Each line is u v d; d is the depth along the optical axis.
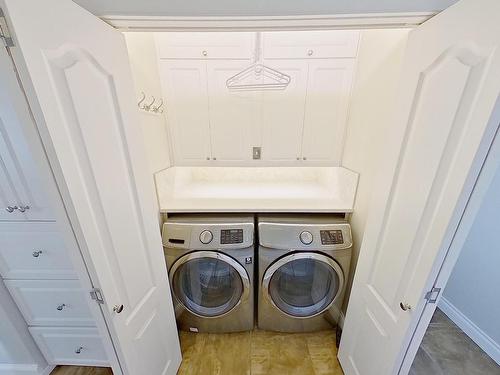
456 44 0.69
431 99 0.79
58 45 0.63
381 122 1.26
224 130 1.77
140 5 0.81
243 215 1.70
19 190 1.01
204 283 1.67
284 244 1.49
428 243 0.79
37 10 0.57
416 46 0.86
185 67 1.62
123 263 0.93
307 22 0.86
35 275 1.19
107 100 0.84
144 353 1.09
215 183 2.19
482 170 0.64
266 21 0.86
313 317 1.70
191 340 1.75
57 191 0.67
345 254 1.52
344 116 1.71
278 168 2.27
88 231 0.75
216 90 1.68
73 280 1.21
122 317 0.92
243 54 1.58
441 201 0.74
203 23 0.87
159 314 1.24
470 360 1.56
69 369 1.53
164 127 1.73
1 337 1.30
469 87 0.65
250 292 1.61
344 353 1.47
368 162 1.42
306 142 1.79
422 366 1.53
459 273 1.73
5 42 0.53
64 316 1.30
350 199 1.65
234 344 1.72
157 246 1.20
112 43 0.86
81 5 0.80
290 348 1.69
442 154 0.74
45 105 0.60
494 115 0.58
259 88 1.65
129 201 0.97
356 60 1.57
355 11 0.82
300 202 1.75
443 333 1.72
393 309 0.98
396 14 0.81
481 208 1.55
